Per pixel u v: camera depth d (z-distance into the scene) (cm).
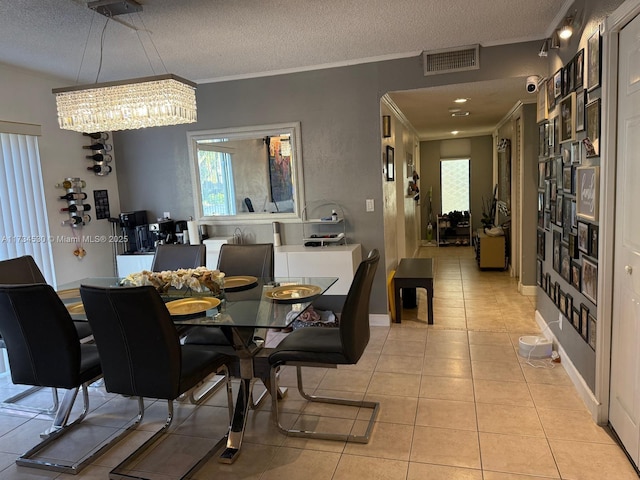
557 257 336
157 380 215
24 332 233
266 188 456
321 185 441
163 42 332
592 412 257
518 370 323
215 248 452
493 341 382
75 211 431
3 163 371
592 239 251
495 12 306
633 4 191
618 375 230
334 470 222
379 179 426
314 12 289
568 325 310
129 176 492
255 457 236
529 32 353
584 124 261
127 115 279
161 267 366
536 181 507
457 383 307
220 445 247
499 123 714
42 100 407
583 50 262
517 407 271
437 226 916
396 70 404
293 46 357
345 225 441
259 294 290
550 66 355
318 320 429
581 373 281
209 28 308
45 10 265
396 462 226
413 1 280
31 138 396
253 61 394
